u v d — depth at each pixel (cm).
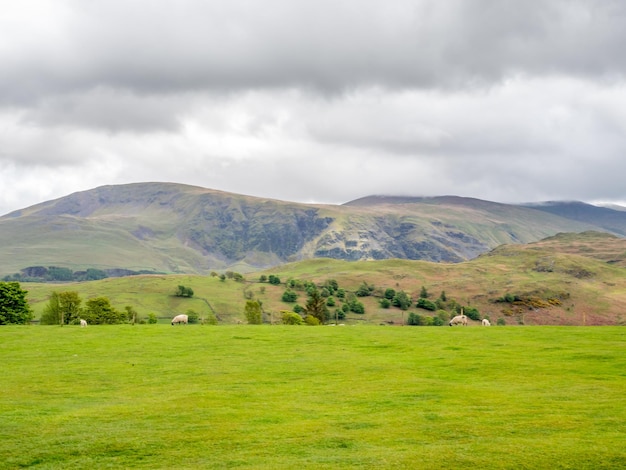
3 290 10869
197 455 2098
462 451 2033
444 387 3247
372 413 2670
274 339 5969
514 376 3544
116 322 13388
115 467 1998
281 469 1894
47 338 6188
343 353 4850
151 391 3353
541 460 1917
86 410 2845
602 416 2478
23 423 2584
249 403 2944
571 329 6406
